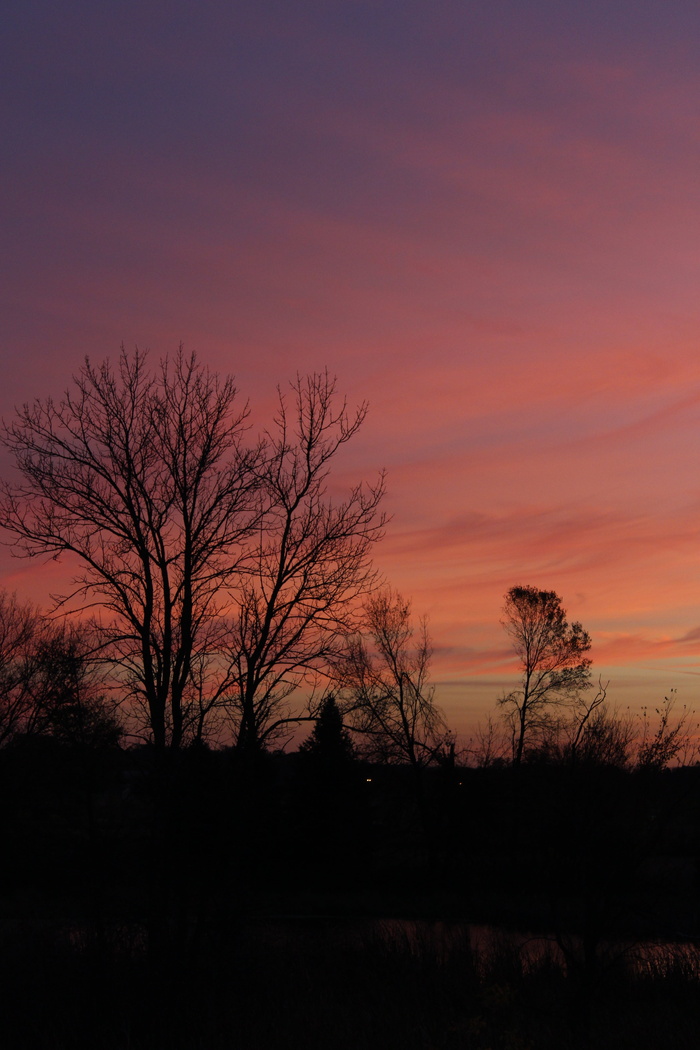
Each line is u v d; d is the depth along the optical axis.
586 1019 10.37
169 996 12.38
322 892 33.56
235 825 13.83
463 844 36.66
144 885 13.93
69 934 15.29
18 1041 11.27
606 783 10.38
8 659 33.25
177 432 15.09
